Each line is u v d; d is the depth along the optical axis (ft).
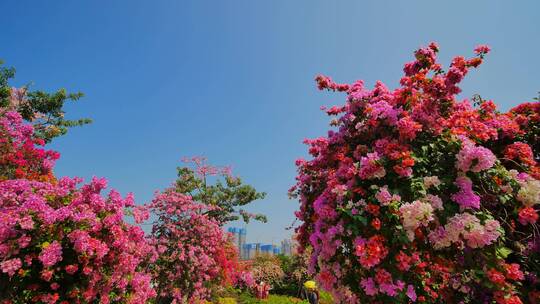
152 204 36.09
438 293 12.57
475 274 10.66
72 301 13.70
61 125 39.83
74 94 40.34
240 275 50.62
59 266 13.66
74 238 13.73
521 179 11.64
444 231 10.62
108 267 15.11
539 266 11.54
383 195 10.78
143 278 17.79
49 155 26.89
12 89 37.19
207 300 40.32
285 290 61.57
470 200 10.71
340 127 15.87
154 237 34.45
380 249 10.25
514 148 13.65
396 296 10.19
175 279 32.63
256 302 46.26
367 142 14.43
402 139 12.50
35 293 13.30
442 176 11.63
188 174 52.70
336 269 11.51
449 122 13.10
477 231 10.02
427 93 13.43
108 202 15.79
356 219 11.03
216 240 38.22
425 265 11.30
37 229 13.55
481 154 10.94
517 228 12.38
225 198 52.31
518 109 15.96
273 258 77.00
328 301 46.34
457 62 13.53
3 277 12.87
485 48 13.55
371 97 15.14
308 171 17.12
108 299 14.87
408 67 14.43
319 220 12.76
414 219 10.18
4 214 13.09
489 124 14.61
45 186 15.80
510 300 10.14
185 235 35.47
